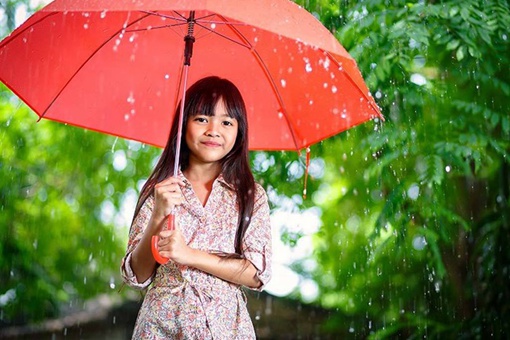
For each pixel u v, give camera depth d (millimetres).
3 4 8711
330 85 3371
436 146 5812
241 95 3406
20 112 9375
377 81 5707
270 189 6504
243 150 3109
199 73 3568
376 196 7676
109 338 10078
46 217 10617
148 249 2812
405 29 5414
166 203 2771
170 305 2844
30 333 9977
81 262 11250
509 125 5805
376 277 8016
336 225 9000
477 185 7070
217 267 2840
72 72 3424
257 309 9445
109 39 3430
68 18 3229
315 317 9297
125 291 11352
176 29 3520
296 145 3602
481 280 6824
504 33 5723
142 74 3531
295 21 2795
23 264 10352
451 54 6055
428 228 6562
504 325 6543
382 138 5773
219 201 3023
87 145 9484
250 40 3441
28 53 3256
